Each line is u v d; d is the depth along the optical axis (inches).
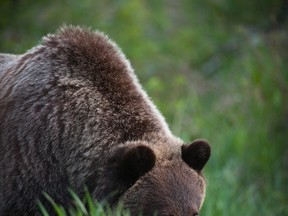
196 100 675.4
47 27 752.3
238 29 690.8
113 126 405.1
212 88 715.4
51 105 407.5
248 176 600.7
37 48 425.7
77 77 412.2
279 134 633.0
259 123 634.8
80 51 417.1
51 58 417.4
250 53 697.6
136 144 386.6
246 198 565.9
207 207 519.2
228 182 565.0
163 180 387.2
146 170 386.9
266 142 617.9
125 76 419.2
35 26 749.9
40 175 401.4
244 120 639.1
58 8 765.9
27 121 407.5
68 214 402.9
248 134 624.1
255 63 669.3
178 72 740.7
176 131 600.1
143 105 415.5
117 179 387.9
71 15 759.7
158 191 384.5
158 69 741.9
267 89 647.8
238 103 653.9
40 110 407.5
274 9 717.3
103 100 409.1
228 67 730.2
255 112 641.0
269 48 677.3
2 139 411.8
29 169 402.3
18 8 762.2
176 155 398.6
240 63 717.3
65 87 410.3
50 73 414.0
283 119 640.4
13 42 718.5
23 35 743.1
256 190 593.3
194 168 398.9
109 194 390.0
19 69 426.0
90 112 406.6
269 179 600.7
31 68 419.5
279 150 621.9
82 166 399.9
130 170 384.8
